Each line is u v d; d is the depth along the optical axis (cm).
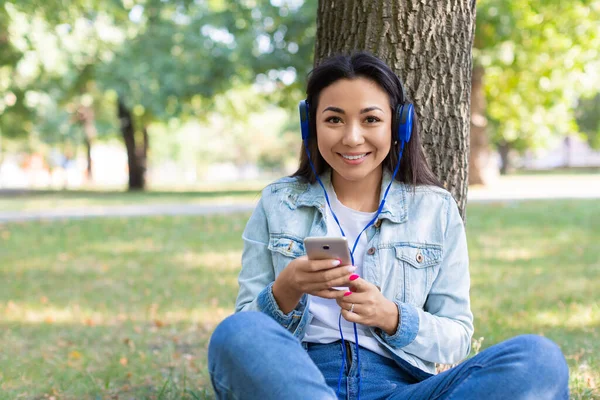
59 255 944
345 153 219
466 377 183
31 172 5438
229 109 2780
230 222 1282
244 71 2078
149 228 1224
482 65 1593
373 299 204
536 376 171
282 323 214
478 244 949
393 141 232
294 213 234
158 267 830
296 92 2138
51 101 2747
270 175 7688
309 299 222
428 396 196
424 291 226
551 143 2764
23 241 1088
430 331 213
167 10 2173
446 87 298
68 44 1988
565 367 174
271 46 1970
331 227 230
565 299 580
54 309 609
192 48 2053
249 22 2003
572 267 750
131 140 2881
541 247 910
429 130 297
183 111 2236
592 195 1825
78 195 2444
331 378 217
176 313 579
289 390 170
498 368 175
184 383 349
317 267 197
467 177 309
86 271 814
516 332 459
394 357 219
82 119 3512
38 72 2103
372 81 217
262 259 235
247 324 179
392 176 232
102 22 2056
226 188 2981
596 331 461
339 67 215
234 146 7006
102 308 608
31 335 513
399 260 226
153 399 339
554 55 1638
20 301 648
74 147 4550
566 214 1303
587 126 4512
